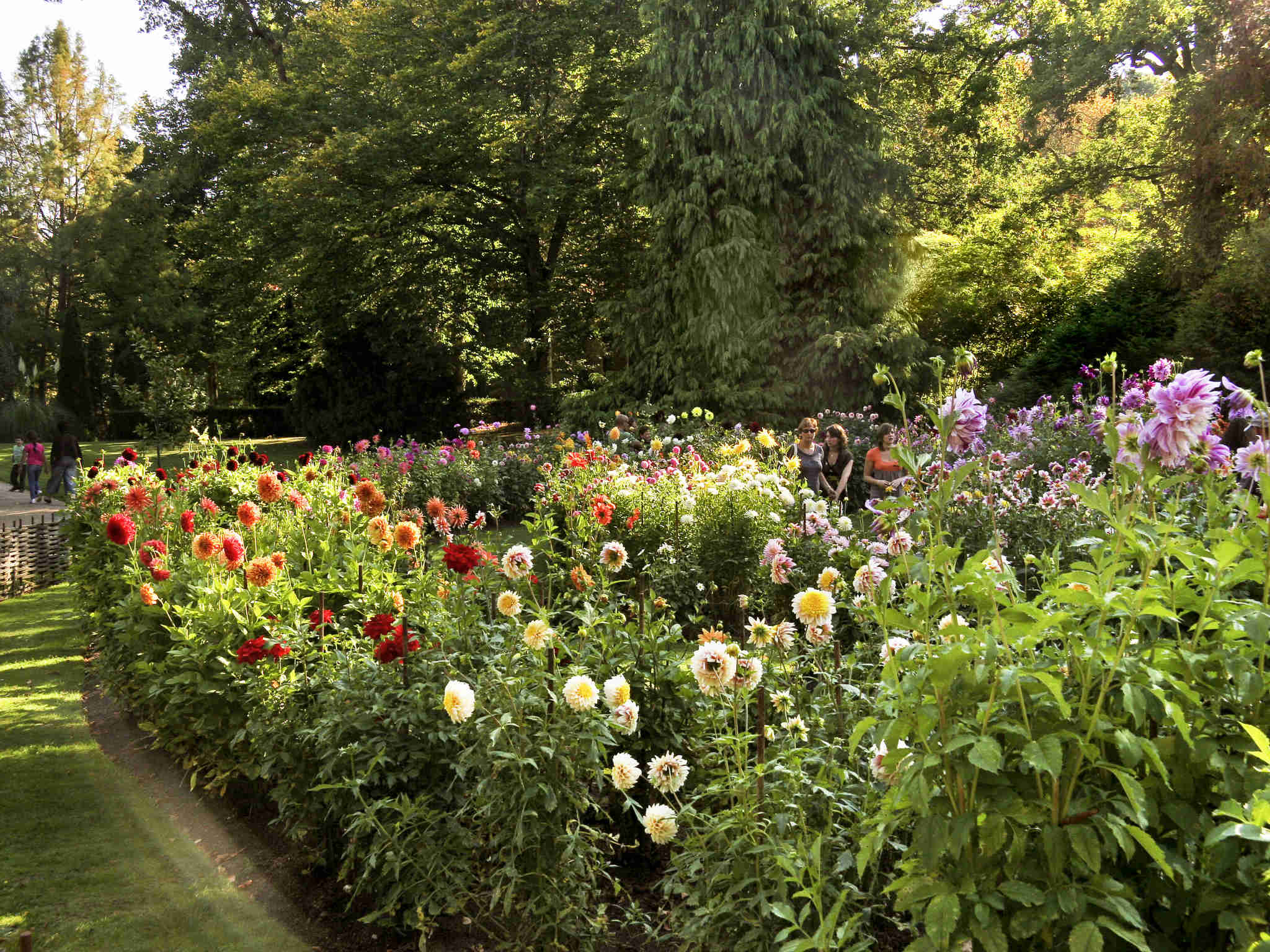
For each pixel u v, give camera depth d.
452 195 24.61
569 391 25.53
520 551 3.87
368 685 3.71
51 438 36.31
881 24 21.98
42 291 41.19
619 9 22.47
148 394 22.28
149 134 36.47
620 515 7.48
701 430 14.31
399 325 26.11
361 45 23.81
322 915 3.63
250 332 29.70
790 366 17.33
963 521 6.50
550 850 3.13
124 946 3.39
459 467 13.83
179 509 7.25
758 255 16.84
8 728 5.99
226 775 4.52
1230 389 2.62
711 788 2.86
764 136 16.94
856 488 13.06
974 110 23.23
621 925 3.21
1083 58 21.03
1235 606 1.95
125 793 4.89
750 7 17.45
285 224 23.84
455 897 3.22
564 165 22.89
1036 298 24.38
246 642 4.41
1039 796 1.86
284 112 23.77
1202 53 19.72
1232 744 1.87
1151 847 1.70
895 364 16.83
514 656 3.46
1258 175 17.31
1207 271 18.03
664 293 18.38
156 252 36.69
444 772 3.53
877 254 17.73
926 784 1.86
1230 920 1.75
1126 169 22.14
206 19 34.69
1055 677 1.77
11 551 10.81
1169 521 2.39
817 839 2.47
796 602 3.13
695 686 3.63
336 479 9.00
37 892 3.83
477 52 21.52
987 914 1.78
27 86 39.34
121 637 5.57
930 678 1.87
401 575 5.42
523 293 25.84
